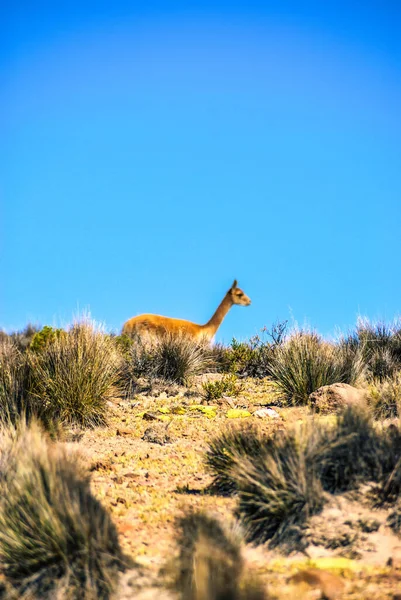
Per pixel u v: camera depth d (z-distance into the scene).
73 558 17.80
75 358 39.81
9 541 18.52
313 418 25.00
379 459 21.84
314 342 45.84
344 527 19.98
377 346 50.28
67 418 38.03
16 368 38.88
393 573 17.45
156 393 48.03
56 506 18.81
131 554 19.33
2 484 21.25
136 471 28.95
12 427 28.88
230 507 23.19
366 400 37.19
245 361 55.75
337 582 16.72
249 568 17.91
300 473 21.22
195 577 15.89
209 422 38.78
